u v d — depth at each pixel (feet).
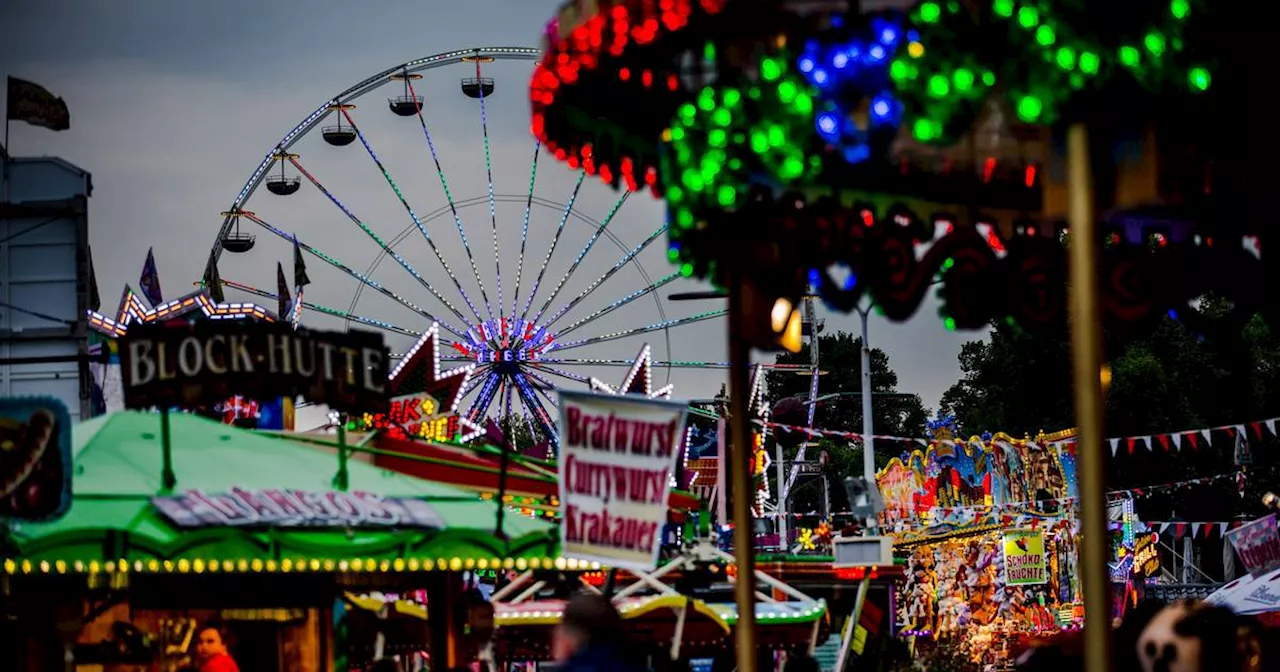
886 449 339.16
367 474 47.14
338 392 44.50
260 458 46.03
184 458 44.70
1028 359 208.23
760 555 71.72
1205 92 24.85
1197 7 23.88
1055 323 29.73
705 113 25.48
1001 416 211.20
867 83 24.35
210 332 42.88
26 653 44.91
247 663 49.93
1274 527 70.03
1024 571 100.89
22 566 39.17
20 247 71.77
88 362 69.51
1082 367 21.13
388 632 60.18
